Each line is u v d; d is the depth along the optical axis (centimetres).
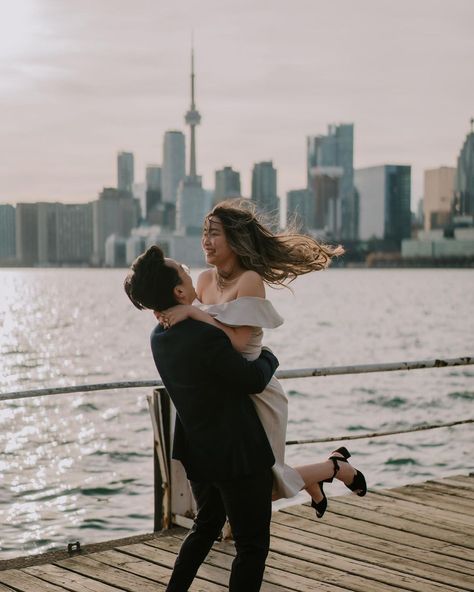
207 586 398
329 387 2695
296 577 410
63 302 12244
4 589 392
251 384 303
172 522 482
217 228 321
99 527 1088
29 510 1181
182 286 310
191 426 313
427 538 471
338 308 9181
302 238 329
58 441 1764
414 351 4309
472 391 2575
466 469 1420
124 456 1594
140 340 5159
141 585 396
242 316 306
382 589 396
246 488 312
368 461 1495
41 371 3466
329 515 515
